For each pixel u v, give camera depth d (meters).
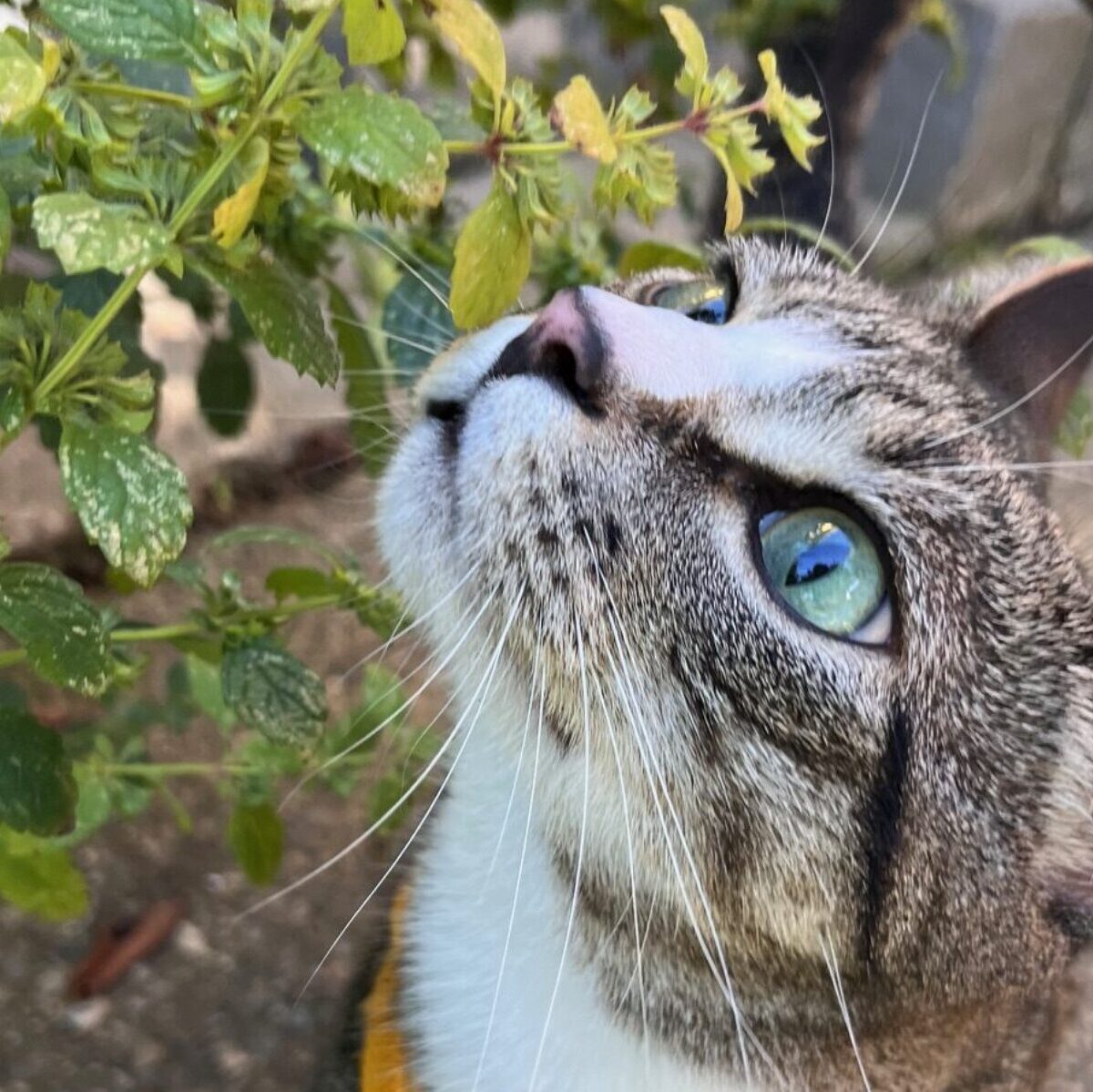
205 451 0.44
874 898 0.18
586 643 0.17
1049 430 0.23
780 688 0.17
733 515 0.17
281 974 0.36
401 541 0.19
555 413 0.17
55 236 0.12
